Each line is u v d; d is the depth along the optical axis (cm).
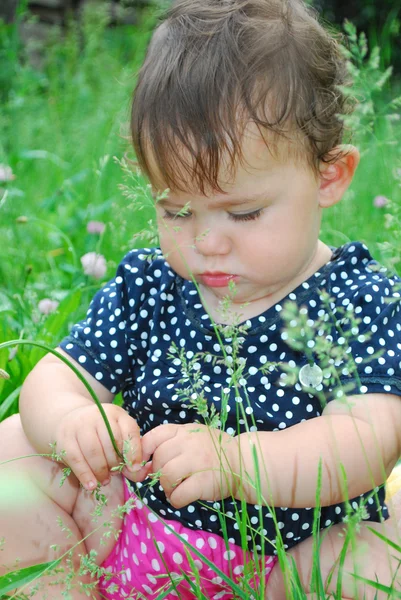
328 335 82
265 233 79
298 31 82
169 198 80
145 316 87
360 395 80
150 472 79
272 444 78
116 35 266
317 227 83
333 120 82
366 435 79
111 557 84
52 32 270
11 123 194
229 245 80
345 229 129
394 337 82
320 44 83
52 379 85
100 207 137
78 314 112
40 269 131
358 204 139
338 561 79
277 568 81
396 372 80
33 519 82
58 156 180
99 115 192
